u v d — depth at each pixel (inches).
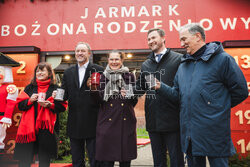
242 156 161.9
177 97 88.2
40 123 106.9
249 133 167.0
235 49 174.2
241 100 73.5
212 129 70.3
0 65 140.3
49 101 108.9
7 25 191.9
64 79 114.3
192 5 183.3
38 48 185.8
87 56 113.6
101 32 187.8
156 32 107.6
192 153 73.0
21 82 182.4
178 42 181.9
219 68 73.3
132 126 99.7
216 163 71.1
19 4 193.5
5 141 171.3
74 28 189.3
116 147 94.1
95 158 96.9
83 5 190.7
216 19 180.2
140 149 239.5
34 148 108.2
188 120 76.0
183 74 82.5
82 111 106.1
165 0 186.1
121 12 188.2
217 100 72.0
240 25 178.2
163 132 98.9
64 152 184.9
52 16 191.3
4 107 129.7
